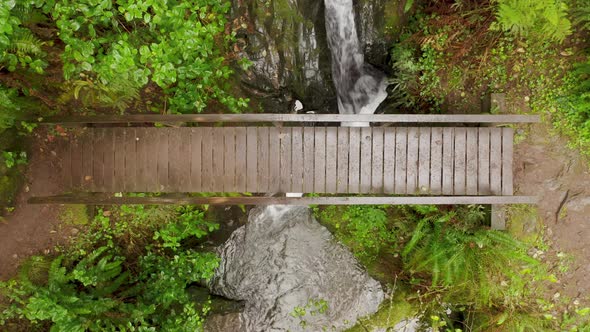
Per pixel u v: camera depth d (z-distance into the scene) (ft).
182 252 20.33
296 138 19.17
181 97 18.76
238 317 21.02
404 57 20.83
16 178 18.76
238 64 21.89
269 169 19.27
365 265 21.74
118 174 19.27
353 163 19.22
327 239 22.03
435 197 17.89
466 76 20.35
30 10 15.65
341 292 21.36
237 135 19.21
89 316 17.66
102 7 15.35
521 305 20.06
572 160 20.03
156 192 19.53
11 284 18.12
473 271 19.11
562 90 19.61
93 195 18.90
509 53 19.95
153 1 15.79
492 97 19.56
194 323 18.99
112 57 15.83
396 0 21.54
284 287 21.36
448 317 21.49
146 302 19.29
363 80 23.45
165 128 19.19
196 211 20.90
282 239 22.08
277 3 21.29
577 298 20.04
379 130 19.15
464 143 19.13
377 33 22.29
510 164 19.08
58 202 17.80
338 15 22.26
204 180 19.33
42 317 16.58
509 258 19.17
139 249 20.57
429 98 20.95
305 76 22.99
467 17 19.94
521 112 20.07
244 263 22.04
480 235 18.65
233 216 22.71
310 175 19.26
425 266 20.13
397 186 19.25
